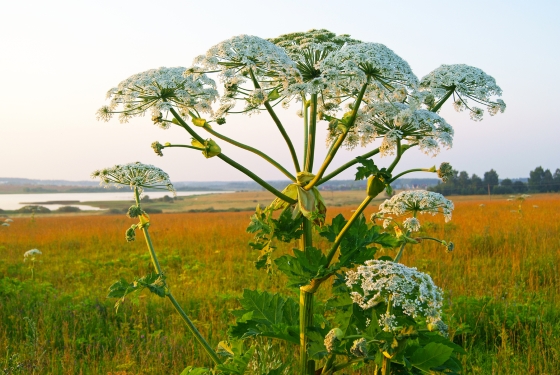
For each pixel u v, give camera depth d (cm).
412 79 299
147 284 350
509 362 561
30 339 668
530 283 941
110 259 1595
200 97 333
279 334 328
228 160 320
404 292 259
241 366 336
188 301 905
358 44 306
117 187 391
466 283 985
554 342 611
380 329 272
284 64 302
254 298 367
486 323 707
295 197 332
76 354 655
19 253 1766
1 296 984
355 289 298
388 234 312
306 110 358
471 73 338
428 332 292
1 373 558
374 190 280
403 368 284
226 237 1945
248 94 340
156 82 319
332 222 312
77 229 2639
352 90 320
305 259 305
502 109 342
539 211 2428
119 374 540
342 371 528
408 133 306
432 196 394
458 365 291
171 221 3284
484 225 1761
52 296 962
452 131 305
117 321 812
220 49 308
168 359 620
